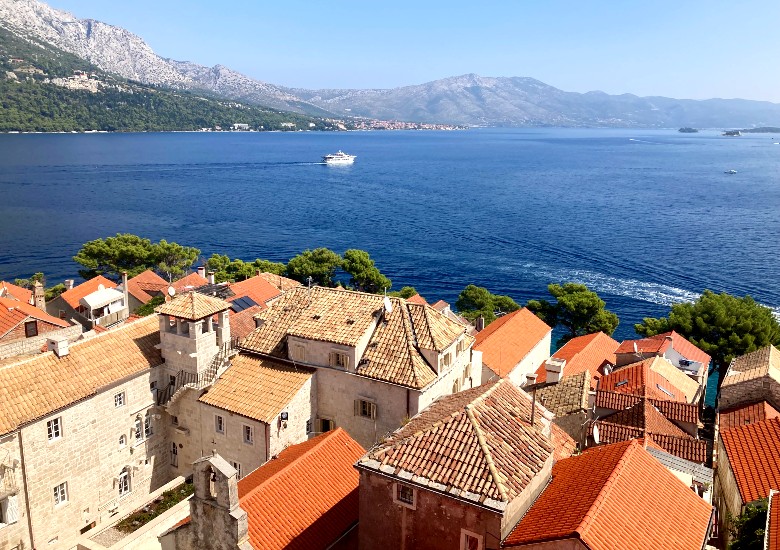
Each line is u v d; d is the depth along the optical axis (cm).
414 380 4166
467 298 10419
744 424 4622
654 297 12850
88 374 4234
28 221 19312
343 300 4834
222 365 4638
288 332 4594
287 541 3011
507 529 2391
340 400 4469
